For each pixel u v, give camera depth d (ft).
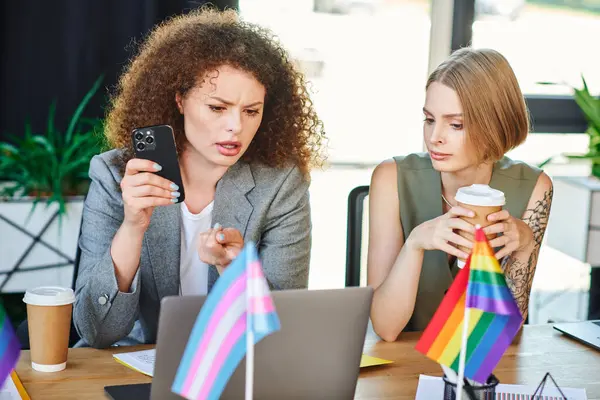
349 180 14.69
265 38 6.65
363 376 5.52
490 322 4.35
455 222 5.68
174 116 6.51
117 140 6.70
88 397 5.01
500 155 6.62
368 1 13.94
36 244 11.39
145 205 5.76
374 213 7.19
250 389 3.79
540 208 7.21
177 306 4.26
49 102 12.45
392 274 6.36
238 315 3.84
